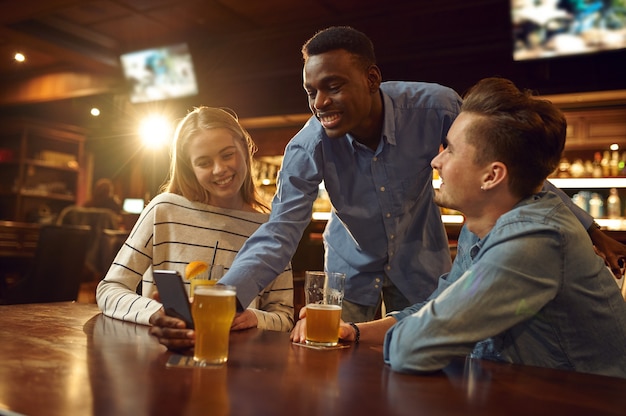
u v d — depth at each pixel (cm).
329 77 160
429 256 211
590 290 115
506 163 116
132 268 192
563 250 112
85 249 462
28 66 775
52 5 530
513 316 108
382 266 211
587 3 464
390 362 109
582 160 609
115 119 881
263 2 554
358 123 169
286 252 164
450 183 123
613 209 577
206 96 718
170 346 118
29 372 95
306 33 609
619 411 86
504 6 519
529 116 114
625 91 521
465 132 120
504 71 561
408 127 192
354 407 83
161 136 778
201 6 566
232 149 195
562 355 119
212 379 96
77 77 755
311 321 131
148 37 660
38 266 423
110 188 779
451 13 544
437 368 106
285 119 690
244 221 202
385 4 547
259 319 164
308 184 180
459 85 579
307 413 79
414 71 597
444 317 106
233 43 650
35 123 884
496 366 116
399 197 197
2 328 138
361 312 217
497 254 110
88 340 127
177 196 204
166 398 83
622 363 119
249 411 79
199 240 196
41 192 888
